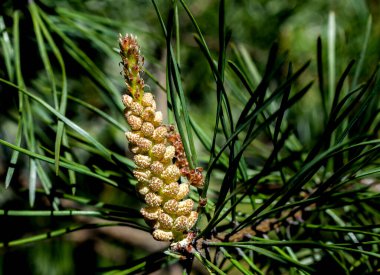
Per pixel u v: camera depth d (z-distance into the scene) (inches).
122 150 16.2
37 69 12.7
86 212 9.6
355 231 9.1
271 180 11.3
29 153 8.8
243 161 9.8
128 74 8.6
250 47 18.2
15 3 11.8
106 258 20.4
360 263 10.3
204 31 18.0
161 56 14.8
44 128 12.4
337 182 10.8
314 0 18.0
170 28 8.2
